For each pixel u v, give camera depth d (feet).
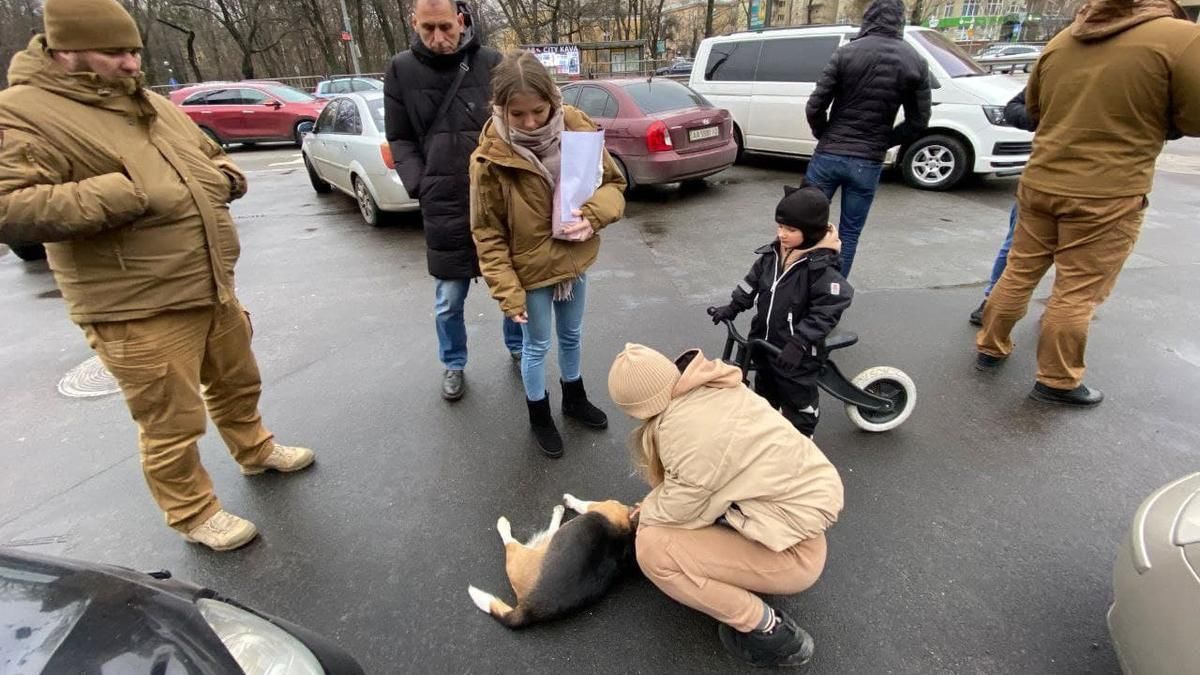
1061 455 8.65
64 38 5.17
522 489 8.49
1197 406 9.66
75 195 5.27
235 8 98.58
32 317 15.61
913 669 5.81
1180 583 4.38
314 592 6.95
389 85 9.20
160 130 6.17
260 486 8.68
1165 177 25.41
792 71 26.91
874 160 12.14
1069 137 8.59
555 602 6.28
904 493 8.03
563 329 9.00
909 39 24.09
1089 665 5.79
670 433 5.23
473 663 6.03
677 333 13.00
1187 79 7.47
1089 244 8.85
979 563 6.94
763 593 5.71
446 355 10.55
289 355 12.64
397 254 19.30
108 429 10.33
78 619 3.73
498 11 109.29
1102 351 11.39
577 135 7.27
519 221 7.55
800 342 7.32
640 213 22.82
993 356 10.87
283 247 20.63
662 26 135.44
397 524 7.92
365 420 10.21
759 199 23.99
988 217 20.36
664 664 5.93
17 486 8.93
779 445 5.22
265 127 45.96
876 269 16.03
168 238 6.12
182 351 6.65
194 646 3.79
